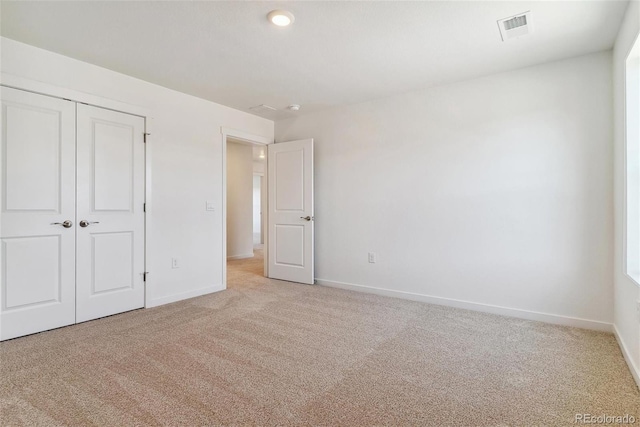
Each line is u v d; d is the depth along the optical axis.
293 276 4.52
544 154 2.91
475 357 2.24
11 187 2.50
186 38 2.46
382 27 2.31
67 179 2.79
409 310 3.27
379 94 3.70
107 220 3.04
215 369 2.06
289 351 2.33
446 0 2.01
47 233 2.69
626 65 2.17
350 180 4.09
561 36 2.43
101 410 1.64
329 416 1.61
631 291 2.07
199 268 3.82
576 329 2.74
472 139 3.25
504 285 3.11
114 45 2.57
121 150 3.13
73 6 2.06
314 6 2.06
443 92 3.42
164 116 3.46
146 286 3.33
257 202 10.61
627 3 2.03
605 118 2.66
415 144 3.60
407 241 3.67
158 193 3.42
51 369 2.04
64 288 2.78
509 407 1.68
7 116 2.47
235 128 4.22
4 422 1.54
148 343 2.45
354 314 3.15
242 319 3.00
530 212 2.97
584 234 2.75
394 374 2.01
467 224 3.29
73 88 2.79
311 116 4.42
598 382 1.91
